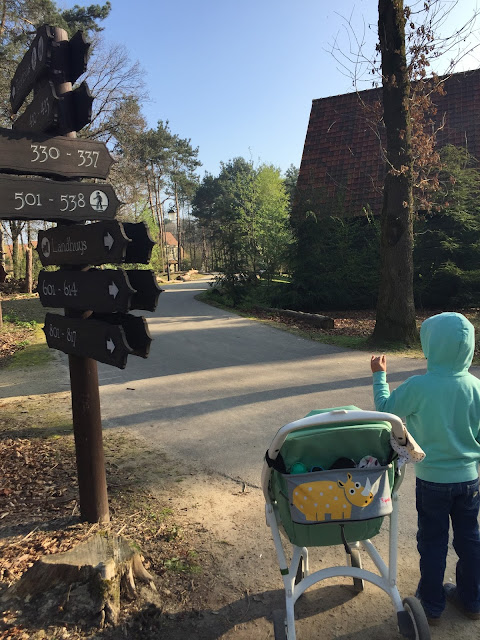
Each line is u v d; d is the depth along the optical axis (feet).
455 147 55.72
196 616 9.02
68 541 10.61
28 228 91.30
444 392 8.10
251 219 75.36
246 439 18.02
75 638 8.16
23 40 75.41
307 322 47.91
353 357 31.68
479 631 8.45
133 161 97.96
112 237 9.04
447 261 54.49
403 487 14.02
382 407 8.68
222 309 60.34
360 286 58.95
